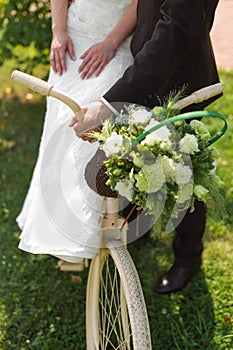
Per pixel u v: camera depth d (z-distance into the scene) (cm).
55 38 268
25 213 283
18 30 456
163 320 299
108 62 257
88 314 259
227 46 611
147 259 342
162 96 245
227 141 427
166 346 285
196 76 251
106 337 251
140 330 205
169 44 214
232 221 364
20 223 285
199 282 322
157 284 318
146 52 218
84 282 326
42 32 454
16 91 523
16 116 486
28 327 298
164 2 216
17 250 349
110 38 257
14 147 448
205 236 357
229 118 454
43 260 341
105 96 222
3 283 326
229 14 693
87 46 264
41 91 215
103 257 241
